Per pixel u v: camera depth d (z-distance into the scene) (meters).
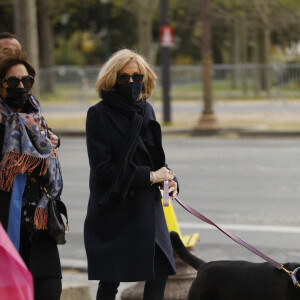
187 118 35.56
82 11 80.56
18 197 5.80
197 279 6.93
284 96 38.25
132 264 6.34
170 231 7.71
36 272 5.86
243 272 6.62
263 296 6.44
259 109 37.59
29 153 5.73
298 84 38.19
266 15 55.44
